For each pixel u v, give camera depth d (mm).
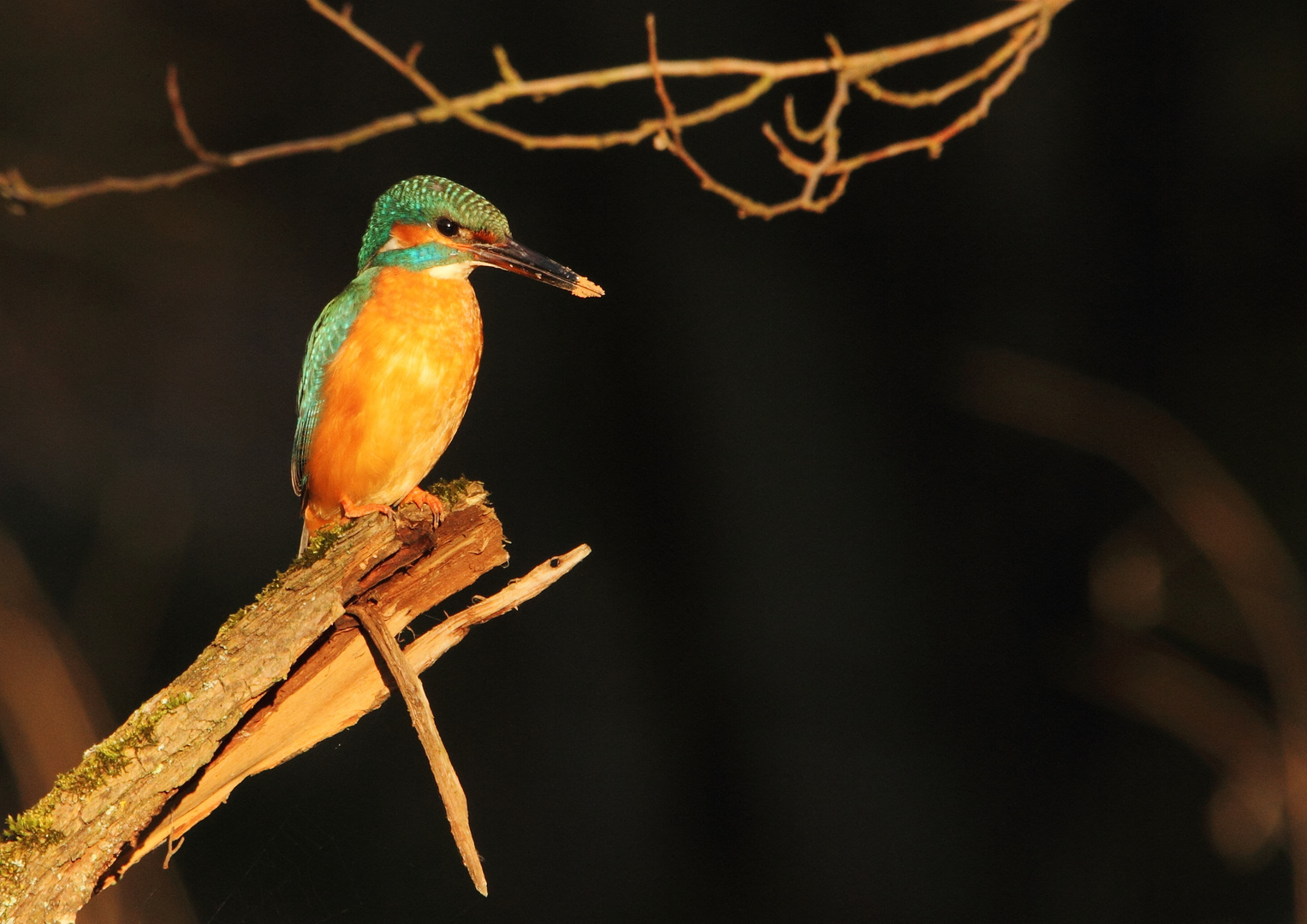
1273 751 9438
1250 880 10023
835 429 11789
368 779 13367
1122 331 10664
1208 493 9570
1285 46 9883
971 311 11062
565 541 13555
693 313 12359
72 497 15852
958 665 11336
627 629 13211
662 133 5082
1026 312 10859
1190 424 10422
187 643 14500
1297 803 9172
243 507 16406
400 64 4859
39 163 16297
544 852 12594
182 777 4078
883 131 11094
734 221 12078
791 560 11922
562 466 13422
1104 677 10211
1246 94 10023
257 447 16969
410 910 11562
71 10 16297
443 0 14812
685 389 12438
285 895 10312
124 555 14430
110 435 16516
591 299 12875
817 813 11633
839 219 11492
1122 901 10430
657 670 12789
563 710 13602
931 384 11266
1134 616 10062
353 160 16547
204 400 17062
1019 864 11000
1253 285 10211
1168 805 10375
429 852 12406
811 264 11766
